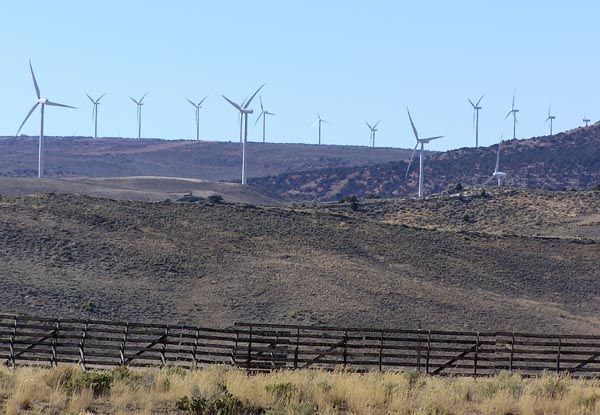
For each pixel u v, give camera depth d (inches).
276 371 2469.2
